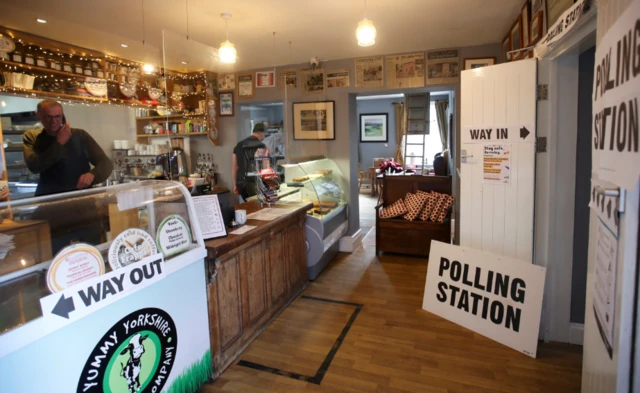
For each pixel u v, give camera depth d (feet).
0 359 4.26
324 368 8.04
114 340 5.57
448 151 23.45
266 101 17.38
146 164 16.46
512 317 8.72
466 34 12.82
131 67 14.92
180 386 6.86
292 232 11.44
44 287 5.01
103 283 5.39
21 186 12.21
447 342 8.93
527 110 8.61
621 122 3.60
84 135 11.26
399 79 15.07
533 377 7.55
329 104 16.11
